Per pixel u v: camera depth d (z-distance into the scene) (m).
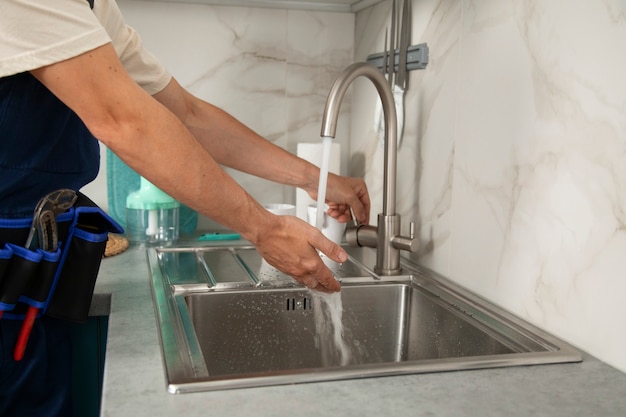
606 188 0.89
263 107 1.85
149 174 0.80
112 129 0.76
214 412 0.69
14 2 0.71
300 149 1.70
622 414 0.71
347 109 1.90
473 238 1.24
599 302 0.90
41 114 0.89
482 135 1.20
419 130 1.45
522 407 0.72
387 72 1.57
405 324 1.31
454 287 1.26
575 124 0.95
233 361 1.21
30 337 0.98
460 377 0.80
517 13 1.08
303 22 1.84
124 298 1.14
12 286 0.89
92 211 0.99
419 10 1.45
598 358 0.89
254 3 1.79
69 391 1.06
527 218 1.07
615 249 0.87
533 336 0.98
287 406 0.70
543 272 1.03
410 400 0.73
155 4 1.75
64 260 0.97
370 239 1.41
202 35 1.79
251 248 1.60
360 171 1.83
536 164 1.04
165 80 1.17
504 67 1.12
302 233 0.95
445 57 1.33
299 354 1.25
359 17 1.83
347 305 1.29
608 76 0.88
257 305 1.22
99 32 0.75
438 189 1.37
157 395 0.72
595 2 0.90
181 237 1.74
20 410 1.00
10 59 0.72
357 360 1.29
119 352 0.86
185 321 1.00
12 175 0.89
